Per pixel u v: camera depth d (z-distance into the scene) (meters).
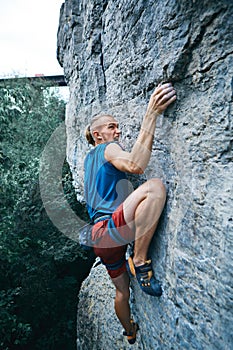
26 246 5.68
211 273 1.20
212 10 1.13
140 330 2.08
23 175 5.71
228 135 1.13
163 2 1.38
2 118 5.91
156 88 1.47
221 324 1.15
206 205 1.23
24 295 5.97
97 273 3.67
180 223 1.41
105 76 2.48
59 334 6.49
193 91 1.31
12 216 5.34
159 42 1.45
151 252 1.70
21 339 5.38
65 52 3.81
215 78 1.17
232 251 1.08
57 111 7.29
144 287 1.64
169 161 1.51
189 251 1.34
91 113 2.62
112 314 2.84
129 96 1.93
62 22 3.74
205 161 1.25
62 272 7.12
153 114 1.45
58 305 6.68
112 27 2.15
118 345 2.55
